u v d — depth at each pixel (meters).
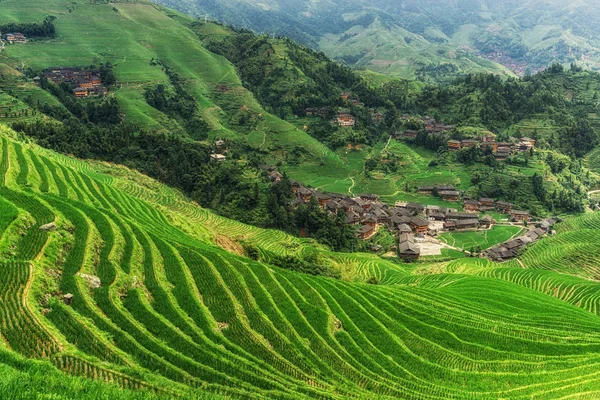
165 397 33.78
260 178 165.25
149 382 36.78
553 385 52.47
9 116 158.38
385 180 196.38
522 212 169.88
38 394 28.19
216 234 102.94
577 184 190.75
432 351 59.81
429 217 171.50
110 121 193.50
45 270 50.09
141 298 54.12
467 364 57.59
